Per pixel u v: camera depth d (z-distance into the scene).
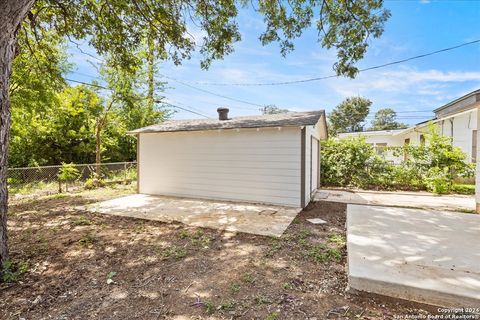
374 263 2.43
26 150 10.76
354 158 9.59
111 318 1.99
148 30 5.37
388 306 2.05
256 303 2.15
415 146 9.21
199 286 2.46
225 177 6.97
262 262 2.99
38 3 4.47
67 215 5.36
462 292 1.90
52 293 2.38
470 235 3.22
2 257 2.70
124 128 13.10
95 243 3.70
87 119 11.90
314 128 7.61
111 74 10.42
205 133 7.21
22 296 2.34
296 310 2.03
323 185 10.02
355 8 4.52
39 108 8.71
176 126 7.96
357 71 5.02
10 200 6.93
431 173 8.55
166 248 3.49
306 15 4.99
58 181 8.48
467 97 7.51
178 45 5.50
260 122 6.68
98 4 4.82
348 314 1.97
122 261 3.07
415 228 3.52
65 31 5.05
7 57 2.65
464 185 8.76
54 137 11.29
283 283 2.48
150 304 2.17
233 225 4.55
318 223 4.73
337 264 2.91
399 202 6.75
